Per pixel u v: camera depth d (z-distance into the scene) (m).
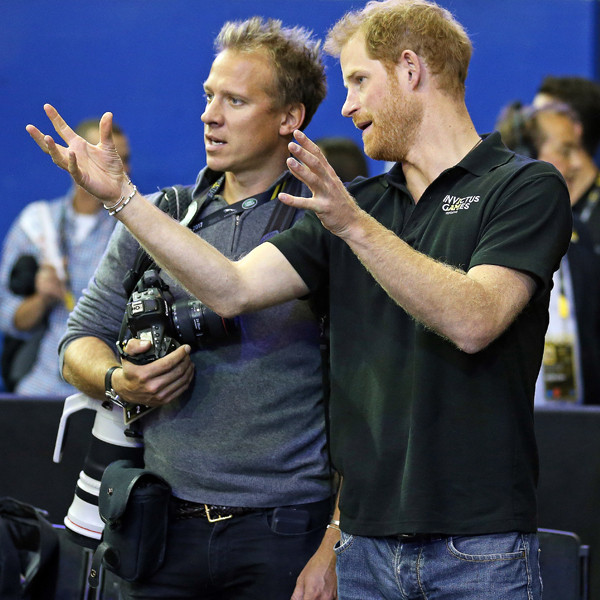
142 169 10.87
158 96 10.84
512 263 3.93
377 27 4.37
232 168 5.17
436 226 4.27
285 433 4.96
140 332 4.83
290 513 4.95
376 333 4.34
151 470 5.10
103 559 4.97
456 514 4.00
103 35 10.80
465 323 3.80
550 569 5.58
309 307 5.00
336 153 8.57
